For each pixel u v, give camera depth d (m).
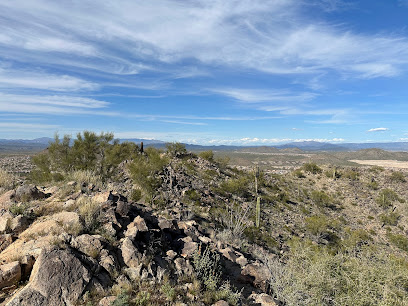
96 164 21.12
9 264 4.63
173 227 8.38
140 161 20.47
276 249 19.38
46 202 7.73
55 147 19.58
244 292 6.82
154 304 4.72
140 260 5.71
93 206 6.86
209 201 23.44
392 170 56.22
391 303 6.26
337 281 6.98
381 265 7.27
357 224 36.69
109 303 4.43
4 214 6.43
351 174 52.94
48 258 4.66
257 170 41.41
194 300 5.32
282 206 34.88
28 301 4.09
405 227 36.47
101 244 5.65
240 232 15.16
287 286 6.86
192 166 36.50
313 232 27.41
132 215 7.62
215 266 6.95
